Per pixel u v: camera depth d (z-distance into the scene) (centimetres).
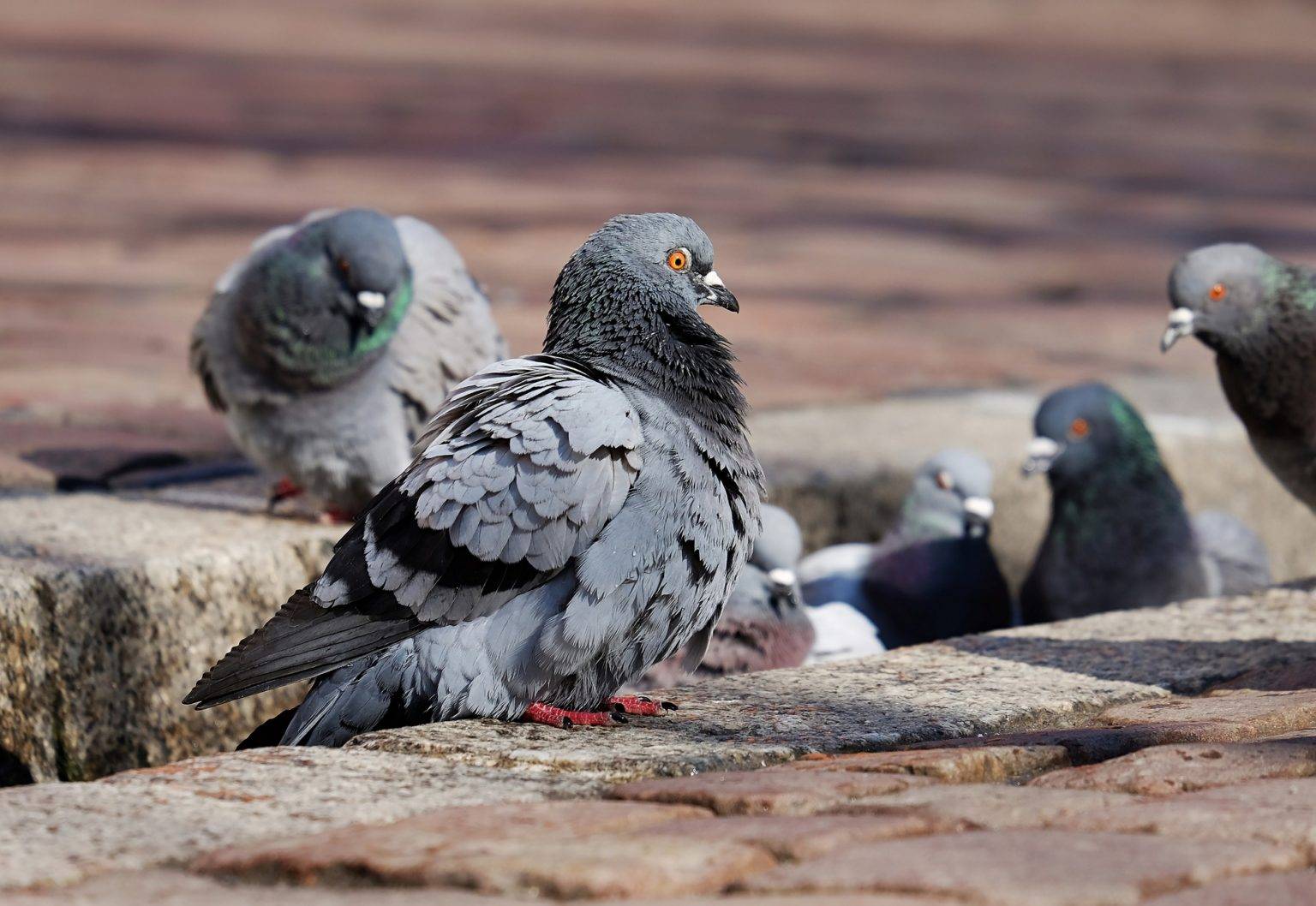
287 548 970
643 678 988
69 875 492
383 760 621
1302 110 4900
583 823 526
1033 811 544
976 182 3466
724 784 568
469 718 696
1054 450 1208
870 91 4950
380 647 684
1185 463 1451
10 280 2142
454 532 686
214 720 906
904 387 1672
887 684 751
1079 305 2284
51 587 829
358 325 1013
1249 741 629
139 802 559
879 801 556
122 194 2883
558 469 689
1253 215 3103
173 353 1734
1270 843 514
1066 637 841
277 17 6569
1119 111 4719
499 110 4241
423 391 1066
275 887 488
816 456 1340
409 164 3378
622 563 696
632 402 724
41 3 6638
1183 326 1052
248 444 1067
